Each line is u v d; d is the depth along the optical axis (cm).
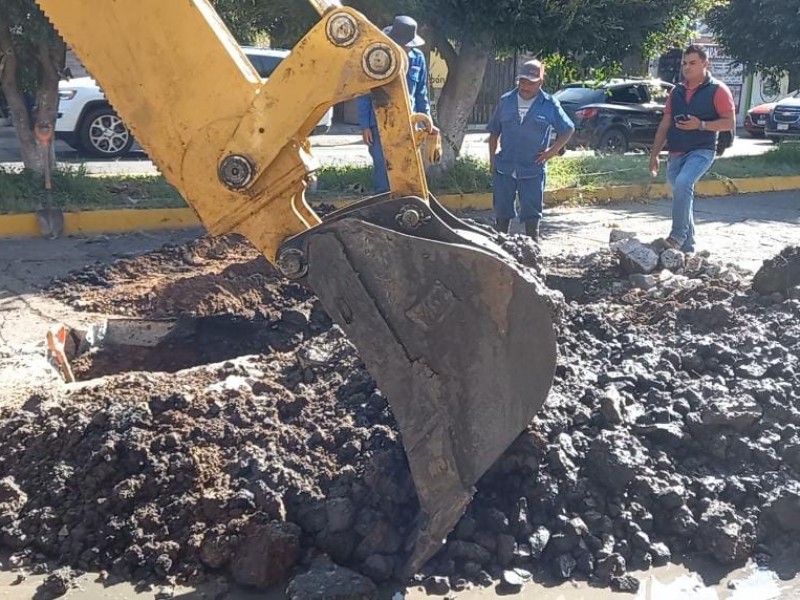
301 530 388
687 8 1239
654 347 530
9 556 391
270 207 353
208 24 341
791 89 2105
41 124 1043
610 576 380
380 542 382
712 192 1452
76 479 418
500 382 348
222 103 343
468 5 1118
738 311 610
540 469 407
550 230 1100
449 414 351
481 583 375
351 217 346
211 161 347
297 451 434
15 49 1086
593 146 2062
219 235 358
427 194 378
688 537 399
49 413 465
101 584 373
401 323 347
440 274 342
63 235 1004
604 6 1153
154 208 1065
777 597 371
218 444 436
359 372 485
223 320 685
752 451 437
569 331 545
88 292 762
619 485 408
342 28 332
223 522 392
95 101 1703
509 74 2942
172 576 377
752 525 404
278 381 510
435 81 2448
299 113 340
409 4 1116
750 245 1027
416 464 355
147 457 420
